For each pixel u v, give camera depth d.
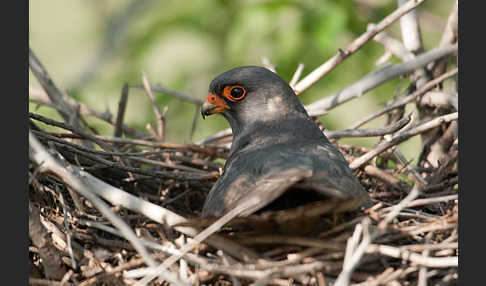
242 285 8.46
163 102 15.63
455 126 11.84
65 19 21.14
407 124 11.59
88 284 8.69
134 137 13.32
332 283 8.47
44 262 8.76
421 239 9.06
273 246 8.87
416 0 10.87
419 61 11.73
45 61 20.86
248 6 15.13
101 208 8.31
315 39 14.44
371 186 11.60
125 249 9.30
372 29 11.21
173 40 17.66
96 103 17.38
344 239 8.62
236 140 11.03
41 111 14.22
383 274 8.37
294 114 10.76
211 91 11.18
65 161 9.59
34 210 8.63
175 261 8.88
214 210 8.81
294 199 8.90
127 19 18.14
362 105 17.83
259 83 10.86
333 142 12.20
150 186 11.41
